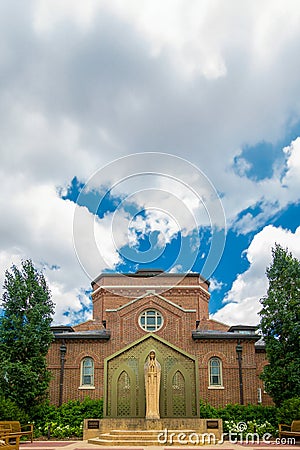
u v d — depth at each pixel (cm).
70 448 1786
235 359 2891
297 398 2308
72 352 2908
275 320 2672
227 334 2938
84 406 2525
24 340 2506
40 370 2530
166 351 2391
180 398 2322
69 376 2852
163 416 2289
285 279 2730
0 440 1708
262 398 2955
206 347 2925
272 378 2553
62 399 2792
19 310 2625
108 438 2006
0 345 2519
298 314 2622
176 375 2355
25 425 2189
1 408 2223
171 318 3017
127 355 2386
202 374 2864
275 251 2822
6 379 2438
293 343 2583
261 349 3023
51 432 2352
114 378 2344
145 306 3044
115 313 3028
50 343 2748
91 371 2883
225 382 2844
